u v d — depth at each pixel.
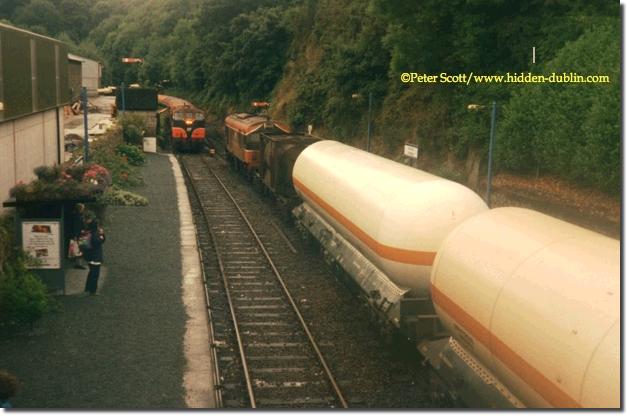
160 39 109.31
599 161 22.61
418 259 12.42
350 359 13.46
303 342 14.40
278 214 29.00
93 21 145.75
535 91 27.30
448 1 33.88
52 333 13.89
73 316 14.93
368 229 13.95
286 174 27.19
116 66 122.31
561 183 27.05
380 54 46.00
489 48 33.59
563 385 7.27
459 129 34.41
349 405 11.38
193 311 15.59
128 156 41.06
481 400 9.54
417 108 41.00
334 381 12.11
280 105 63.03
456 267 9.93
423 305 12.38
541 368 7.68
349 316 16.06
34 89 21.34
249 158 36.47
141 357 12.84
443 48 36.62
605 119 22.41
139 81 110.38
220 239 24.12
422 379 12.45
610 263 7.64
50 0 141.00
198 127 54.53
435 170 37.03
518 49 31.30
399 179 14.19
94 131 43.16
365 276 14.80
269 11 71.44
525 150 28.55
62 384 11.55
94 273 16.31
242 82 72.50
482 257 9.39
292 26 68.12
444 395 11.07
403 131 40.97
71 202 16.61
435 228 12.36
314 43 62.62
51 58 23.98
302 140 28.56
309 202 21.39
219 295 17.55
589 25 27.80
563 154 24.97
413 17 36.25
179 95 97.06
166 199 29.95
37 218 16.48
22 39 19.70
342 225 16.55
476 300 9.16
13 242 16.62
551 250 8.45
